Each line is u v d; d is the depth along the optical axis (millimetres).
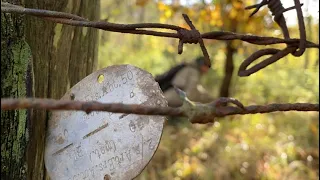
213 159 3924
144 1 5070
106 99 958
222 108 639
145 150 896
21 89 891
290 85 6285
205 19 4344
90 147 961
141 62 7090
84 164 968
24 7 980
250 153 3998
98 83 977
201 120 620
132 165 908
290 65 6945
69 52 1150
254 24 4184
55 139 1009
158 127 888
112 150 931
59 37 1097
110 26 947
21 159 903
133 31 958
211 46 5672
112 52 6766
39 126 1006
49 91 1085
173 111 615
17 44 899
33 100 592
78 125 981
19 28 905
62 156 998
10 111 879
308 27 4129
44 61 1057
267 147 4180
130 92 930
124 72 945
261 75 6574
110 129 934
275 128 4812
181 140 4324
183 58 7062
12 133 885
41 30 1037
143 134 898
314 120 4832
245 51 5188
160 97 906
